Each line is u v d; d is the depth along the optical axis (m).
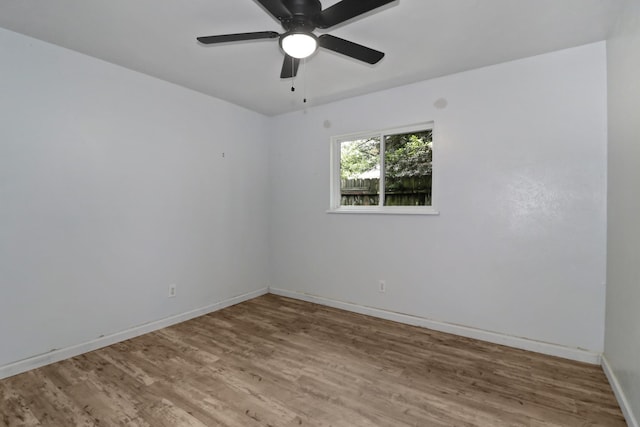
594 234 2.30
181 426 1.67
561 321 2.42
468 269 2.81
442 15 1.96
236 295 3.79
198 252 3.36
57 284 2.37
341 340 2.76
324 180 3.72
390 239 3.24
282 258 4.12
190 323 3.15
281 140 4.11
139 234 2.86
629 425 1.65
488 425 1.69
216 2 1.84
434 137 2.96
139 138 2.85
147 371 2.23
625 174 1.83
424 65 2.67
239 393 1.97
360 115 3.42
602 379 2.11
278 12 1.63
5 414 1.76
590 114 2.30
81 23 2.06
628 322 1.73
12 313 2.16
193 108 3.29
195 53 2.48
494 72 2.66
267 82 3.07
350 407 1.84
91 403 1.86
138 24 2.08
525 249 2.55
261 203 4.12
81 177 2.49
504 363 2.34
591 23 2.04
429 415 1.77
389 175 3.34
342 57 2.52
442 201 2.92
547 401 1.89
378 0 1.48
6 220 2.14
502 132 2.63
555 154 2.43
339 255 3.61
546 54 2.45
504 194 2.63
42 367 2.27
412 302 3.12
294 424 1.69
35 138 2.26
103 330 2.62
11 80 2.15
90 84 2.53
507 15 1.95
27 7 1.89
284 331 2.96
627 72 1.79
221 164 3.59
